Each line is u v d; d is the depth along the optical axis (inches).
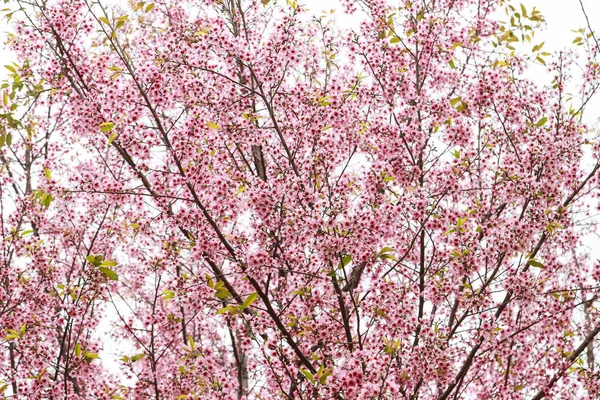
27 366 276.2
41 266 285.3
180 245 254.7
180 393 275.3
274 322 241.6
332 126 253.1
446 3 294.0
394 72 265.6
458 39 283.9
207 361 250.5
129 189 244.2
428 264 262.7
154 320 270.4
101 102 247.1
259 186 224.2
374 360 195.0
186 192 244.2
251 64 255.1
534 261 231.6
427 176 254.8
